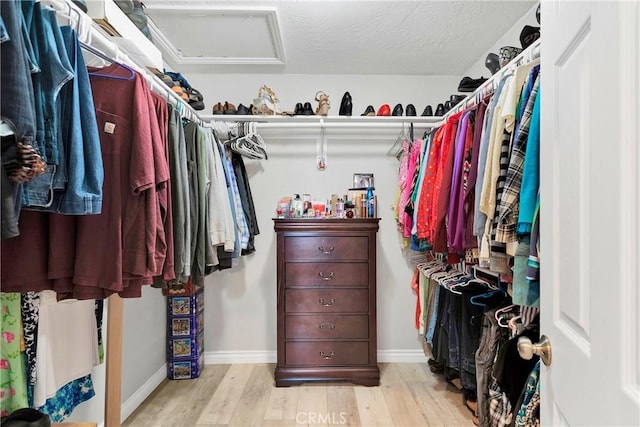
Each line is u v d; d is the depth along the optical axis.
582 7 0.57
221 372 2.40
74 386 1.29
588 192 0.55
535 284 0.91
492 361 1.50
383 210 2.60
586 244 0.56
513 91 1.04
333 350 2.18
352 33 2.03
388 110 2.37
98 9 1.00
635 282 0.43
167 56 2.27
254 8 1.78
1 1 0.58
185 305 2.31
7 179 0.59
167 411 1.90
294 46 2.18
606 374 0.49
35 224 0.84
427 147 1.86
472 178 1.29
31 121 0.62
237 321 2.57
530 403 1.10
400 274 2.59
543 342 0.72
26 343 1.01
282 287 2.18
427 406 1.93
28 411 0.92
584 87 0.56
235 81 2.57
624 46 0.45
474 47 2.20
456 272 2.06
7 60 0.59
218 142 1.85
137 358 1.97
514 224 0.97
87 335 1.31
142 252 0.95
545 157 0.73
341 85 2.59
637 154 0.43
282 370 2.17
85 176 0.79
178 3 1.75
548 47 0.72
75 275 0.87
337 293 2.18
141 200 0.96
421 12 1.83
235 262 2.39
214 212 1.59
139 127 0.96
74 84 0.78
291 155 2.58
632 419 0.43
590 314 0.54
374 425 1.75
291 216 2.39
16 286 0.82
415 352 2.56
